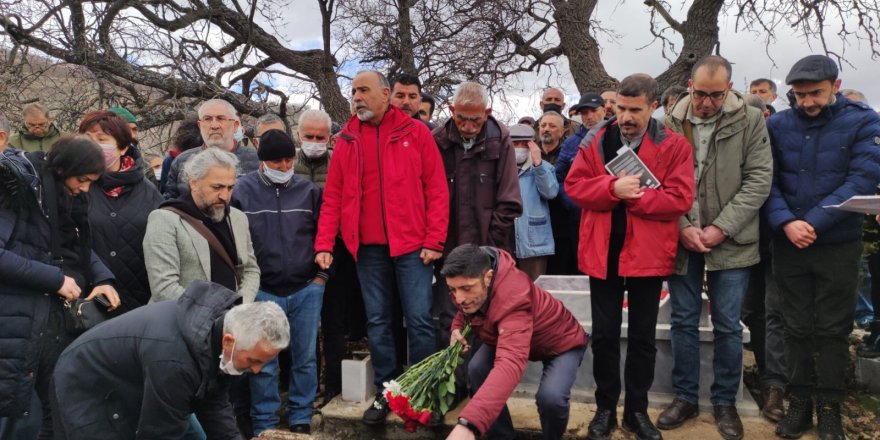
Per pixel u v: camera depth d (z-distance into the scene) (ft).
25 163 8.65
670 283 11.32
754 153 10.69
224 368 6.86
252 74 28.35
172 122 25.53
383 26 26.40
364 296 12.02
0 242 8.30
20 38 22.35
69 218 9.13
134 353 6.98
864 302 17.48
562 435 10.32
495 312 9.25
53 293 8.79
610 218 10.28
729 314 10.89
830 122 10.42
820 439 10.53
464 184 11.86
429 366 10.52
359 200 11.60
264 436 8.48
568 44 26.78
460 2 25.70
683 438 10.78
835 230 10.30
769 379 12.14
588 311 12.57
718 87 10.23
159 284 9.37
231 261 10.19
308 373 11.66
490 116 12.03
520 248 13.76
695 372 11.34
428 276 11.73
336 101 28.14
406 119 11.69
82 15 23.16
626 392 10.80
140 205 10.50
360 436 11.69
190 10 26.63
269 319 6.61
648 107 9.99
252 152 14.24
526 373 12.49
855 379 13.16
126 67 24.23
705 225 10.98
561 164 14.02
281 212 11.53
